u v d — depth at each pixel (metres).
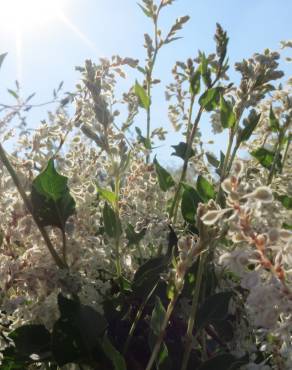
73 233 0.29
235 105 0.31
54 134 0.32
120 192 0.37
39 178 0.27
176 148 0.39
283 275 0.18
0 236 0.28
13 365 0.27
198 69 0.38
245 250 0.19
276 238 0.18
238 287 0.29
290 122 0.38
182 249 0.22
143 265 0.28
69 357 0.25
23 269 0.27
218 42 0.36
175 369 0.26
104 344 0.23
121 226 0.30
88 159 0.36
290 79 0.39
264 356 0.28
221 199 0.30
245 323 0.28
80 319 0.24
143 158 0.37
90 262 0.28
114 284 0.31
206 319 0.26
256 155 0.38
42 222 0.27
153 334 0.24
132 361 0.26
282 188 0.35
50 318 0.27
